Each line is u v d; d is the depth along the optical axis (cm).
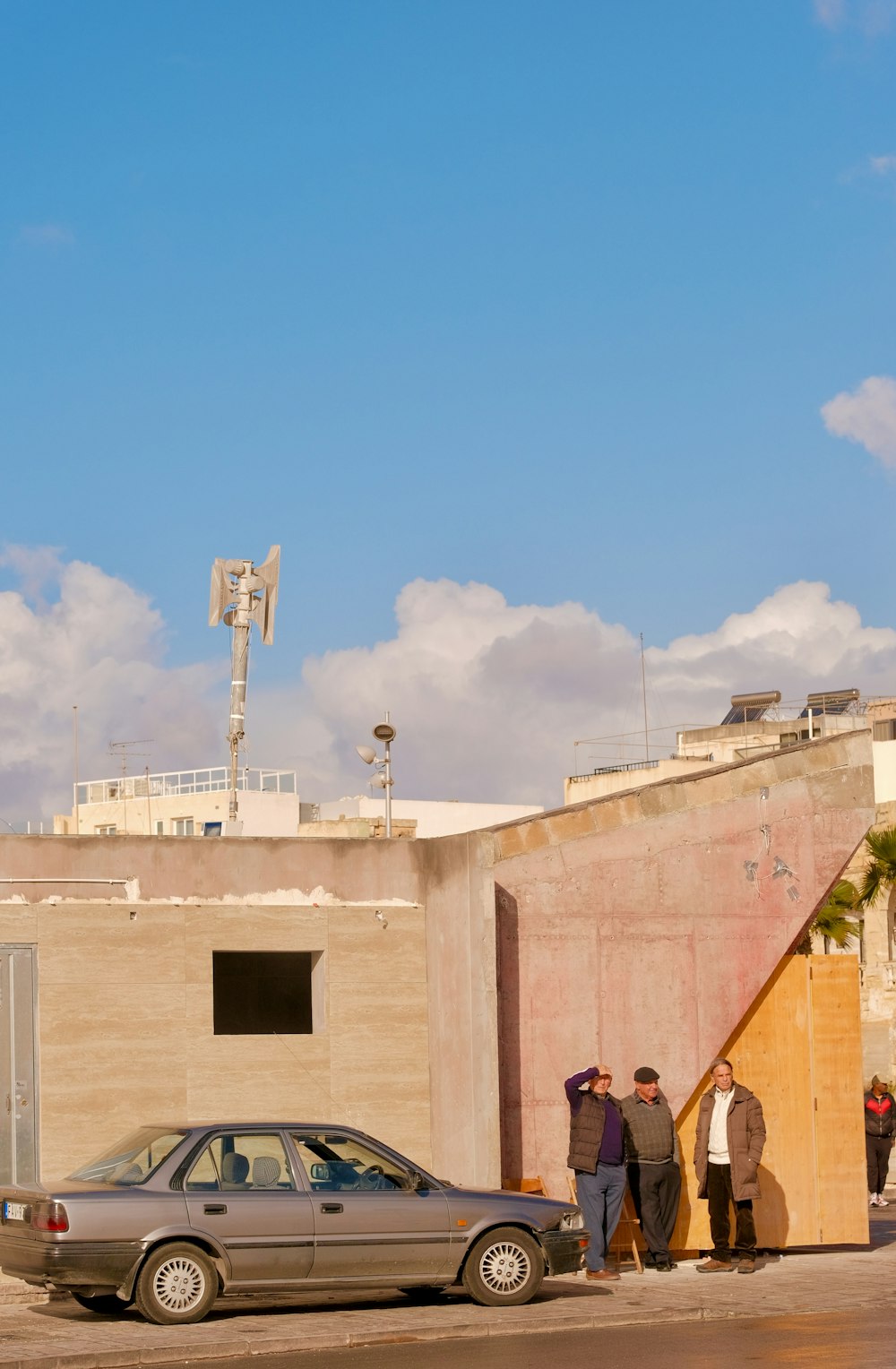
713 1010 1850
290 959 2056
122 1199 1348
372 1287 1422
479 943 1716
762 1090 1867
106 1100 1667
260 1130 1423
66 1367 1191
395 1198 1435
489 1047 1692
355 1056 1769
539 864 1808
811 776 1925
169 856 1728
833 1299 1520
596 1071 1680
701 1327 1384
